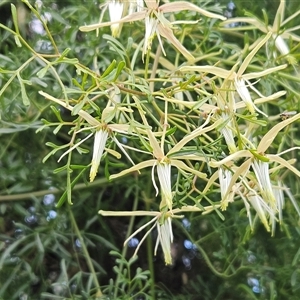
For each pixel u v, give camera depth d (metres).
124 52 0.31
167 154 0.28
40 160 0.43
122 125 0.28
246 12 0.38
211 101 0.31
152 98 0.29
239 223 0.42
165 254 0.30
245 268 0.43
